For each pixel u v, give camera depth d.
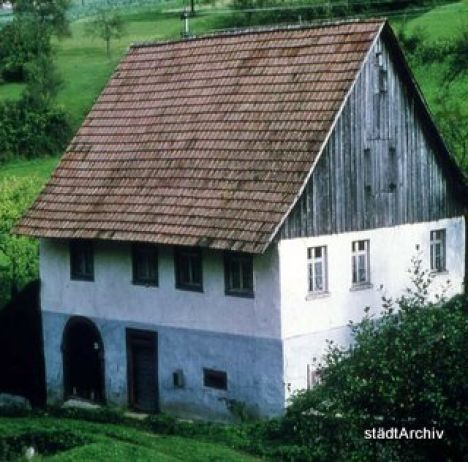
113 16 107.50
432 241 40.94
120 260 40.31
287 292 35.88
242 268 36.84
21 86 94.12
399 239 39.59
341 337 37.44
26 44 96.94
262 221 35.69
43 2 107.69
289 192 35.88
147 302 39.62
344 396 27.16
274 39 40.44
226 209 36.84
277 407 36.03
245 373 36.88
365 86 38.19
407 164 39.75
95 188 41.34
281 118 37.97
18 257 50.56
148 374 39.97
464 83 63.50
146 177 40.19
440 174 40.91
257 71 40.06
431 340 26.78
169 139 40.75
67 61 99.75
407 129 39.69
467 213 42.91
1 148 79.56
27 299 44.69
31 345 44.19
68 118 81.75
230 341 37.22
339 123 37.41
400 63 39.03
